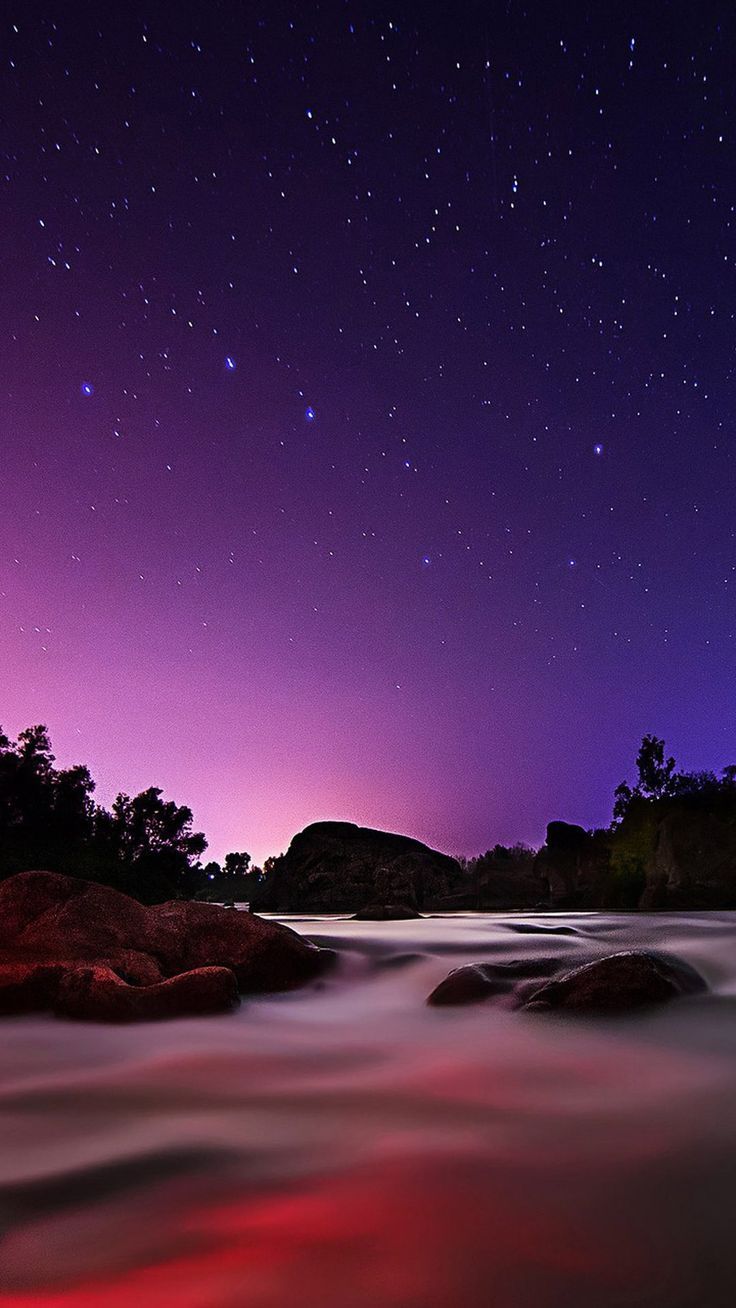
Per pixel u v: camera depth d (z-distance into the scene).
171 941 11.80
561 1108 6.36
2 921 11.34
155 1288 3.47
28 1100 6.78
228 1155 5.28
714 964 11.87
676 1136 5.62
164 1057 8.33
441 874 54.19
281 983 12.05
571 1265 3.67
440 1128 5.88
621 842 41.16
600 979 9.89
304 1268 3.65
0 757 29.09
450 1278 3.56
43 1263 3.71
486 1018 9.75
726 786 40.75
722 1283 3.51
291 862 55.34
